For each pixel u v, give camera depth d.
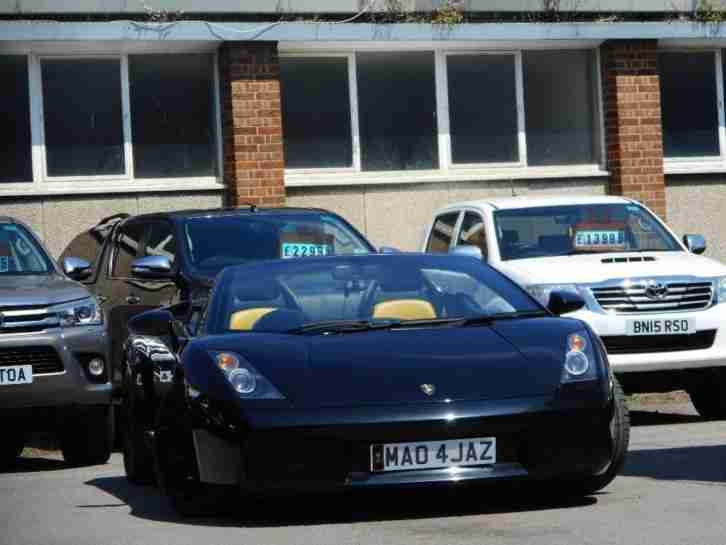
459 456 15.09
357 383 15.36
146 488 20.08
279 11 37.78
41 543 15.26
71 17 36.56
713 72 41.94
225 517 16.47
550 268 27.59
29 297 23.78
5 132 36.97
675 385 26.77
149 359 19.70
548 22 39.56
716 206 41.34
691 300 26.83
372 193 38.97
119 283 27.69
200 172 38.03
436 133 39.72
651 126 40.41
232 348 16.08
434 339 16.23
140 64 37.75
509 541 13.83
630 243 29.64
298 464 15.02
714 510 15.27
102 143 37.50
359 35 38.19
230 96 37.50
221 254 25.95
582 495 16.77
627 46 40.28
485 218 30.16
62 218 37.03
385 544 13.97
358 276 17.95
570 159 40.62
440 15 38.75
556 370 15.63
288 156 38.72
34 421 23.72
